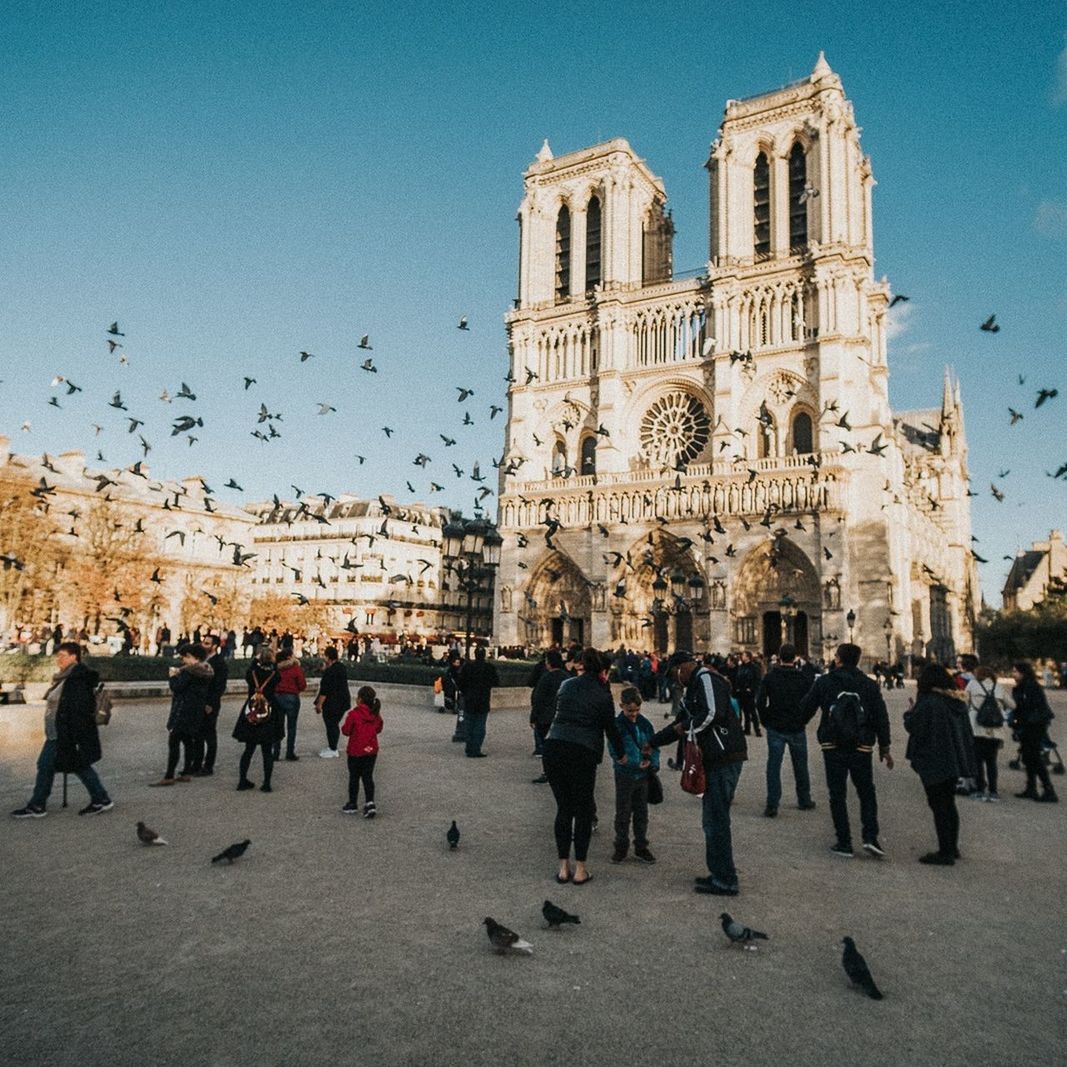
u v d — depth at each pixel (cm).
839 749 1409
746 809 1798
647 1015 775
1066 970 905
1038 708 1983
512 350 9594
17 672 3562
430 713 3694
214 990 809
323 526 11438
